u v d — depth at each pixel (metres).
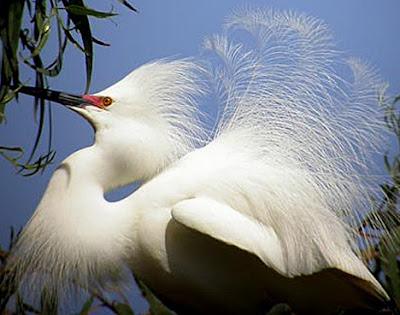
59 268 5.62
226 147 5.78
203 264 5.48
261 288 5.62
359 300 5.47
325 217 5.29
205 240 5.39
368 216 5.47
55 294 5.64
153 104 6.07
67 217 5.60
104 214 5.62
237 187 5.35
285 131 5.74
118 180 5.93
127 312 5.16
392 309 5.35
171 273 5.50
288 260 5.12
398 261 5.39
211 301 5.64
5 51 4.73
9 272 5.46
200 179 5.50
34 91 5.25
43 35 4.89
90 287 5.70
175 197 5.48
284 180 5.37
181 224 5.21
